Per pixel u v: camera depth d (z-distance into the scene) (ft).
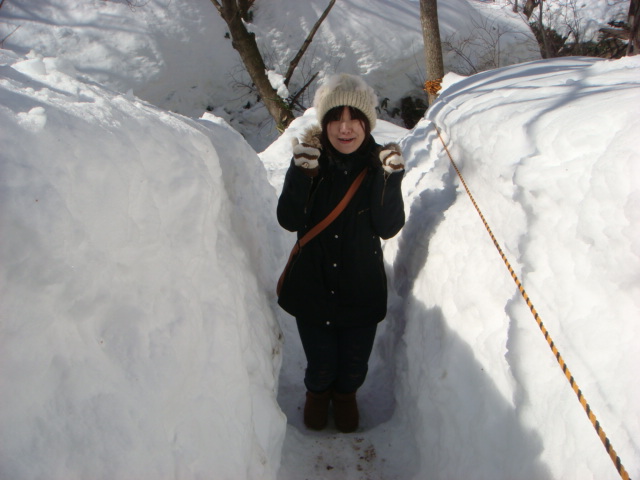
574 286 5.11
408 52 42.04
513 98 8.82
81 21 37.09
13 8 37.19
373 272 8.04
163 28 38.01
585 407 4.40
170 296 5.09
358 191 7.72
